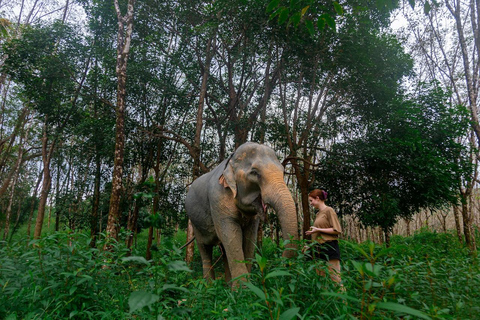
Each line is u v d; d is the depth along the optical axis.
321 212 3.74
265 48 10.92
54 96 11.71
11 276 2.95
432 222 32.00
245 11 9.50
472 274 3.10
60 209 12.41
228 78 13.36
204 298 2.77
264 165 4.17
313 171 11.30
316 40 9.84
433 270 2.81
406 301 2.50
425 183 9.49
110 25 12.04
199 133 10.76
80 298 2.82
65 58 11.20
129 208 12.49
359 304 2.21
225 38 11.43
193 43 12.21
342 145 10.71
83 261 2.97
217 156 13.59
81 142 12.45
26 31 11.62
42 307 2.73
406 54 10.87
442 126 9.95
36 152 21.31
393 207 9.56
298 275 2.61
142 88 11.51
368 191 10.44
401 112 9.71
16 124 17.11
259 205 4.26
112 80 11.79
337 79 10.81
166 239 1.93
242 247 4.70
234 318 2.22
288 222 3.59
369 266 1.47
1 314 2.59
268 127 11.73
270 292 2.52
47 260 2.93
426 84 10.94
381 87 10.16
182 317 2.39
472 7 10.05
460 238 13.76
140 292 1.27
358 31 9.67
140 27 11.73
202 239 5.66
